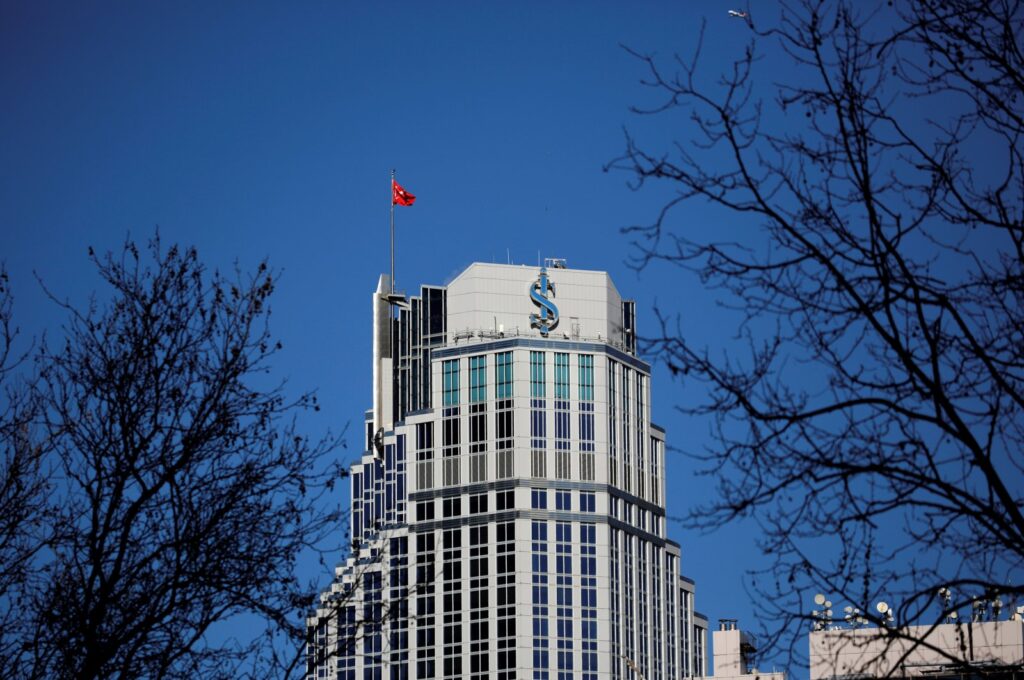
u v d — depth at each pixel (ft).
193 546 237.86
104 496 242.37
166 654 233.76
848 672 161.58
